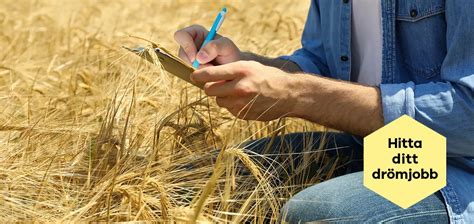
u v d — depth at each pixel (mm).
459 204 2398
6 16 8102
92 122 3414
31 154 2934
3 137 3145
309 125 3574
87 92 3965
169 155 2846
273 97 2512
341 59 2854
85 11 8859
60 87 4297
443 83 2510
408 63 2684
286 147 2980
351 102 2520
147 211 2494
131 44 5809
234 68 2484
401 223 2342
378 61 2766
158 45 2572
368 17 2750
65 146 3016
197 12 8594
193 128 3188
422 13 2584
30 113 3523
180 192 2752
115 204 2607
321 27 3004
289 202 2463
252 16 8055
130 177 2635
